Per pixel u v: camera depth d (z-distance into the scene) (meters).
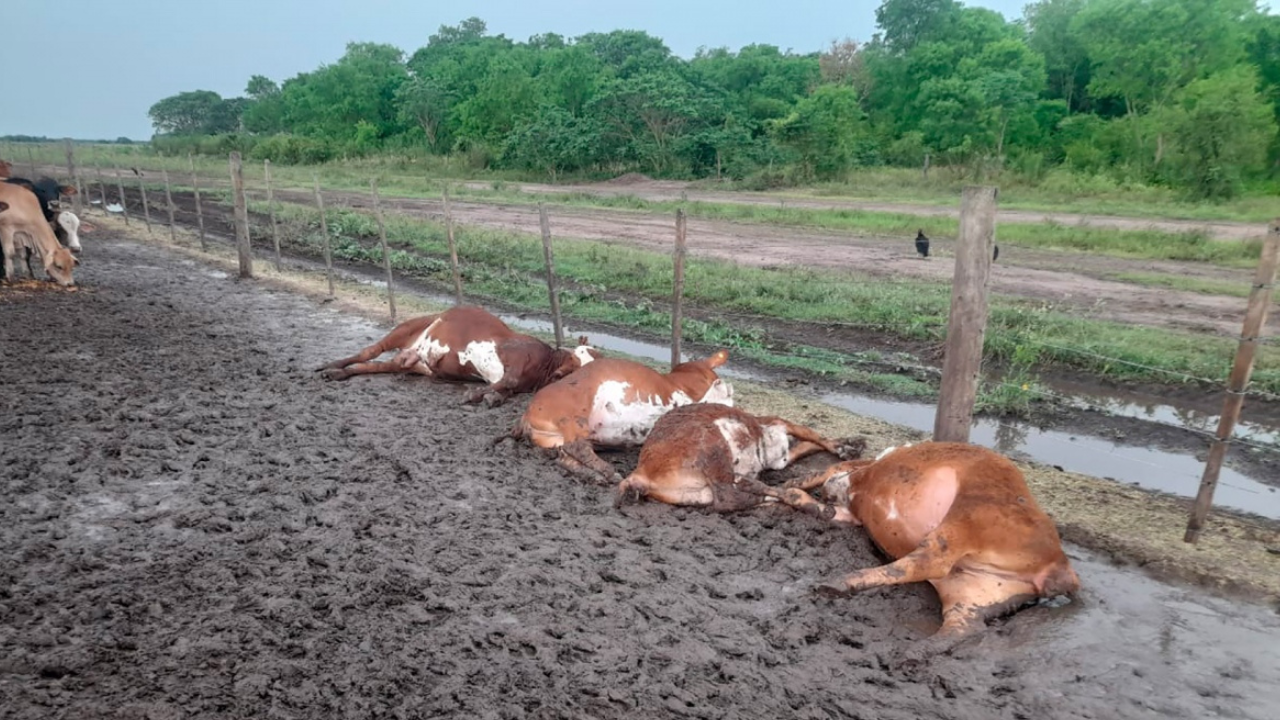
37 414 7.90
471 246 19.58
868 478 5.62
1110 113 45.34
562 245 19.67
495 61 58.09
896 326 12.06
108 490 6.34
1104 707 4.12
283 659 4.30
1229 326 12.19
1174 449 8.00
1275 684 4.31
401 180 41.22
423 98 57.50
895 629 4.76
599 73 56.81
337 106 66.38
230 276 16.42
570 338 12.19
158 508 6.05
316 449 7.25
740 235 22.36
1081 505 6.40
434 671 4.23
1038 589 4.73
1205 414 8.98
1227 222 23.19
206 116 113.19
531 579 5.14
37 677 4.06
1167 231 20.55
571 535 5.74
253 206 28.72
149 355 10.23
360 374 9.59
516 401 8.60
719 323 12.73
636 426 6.94
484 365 8.70
